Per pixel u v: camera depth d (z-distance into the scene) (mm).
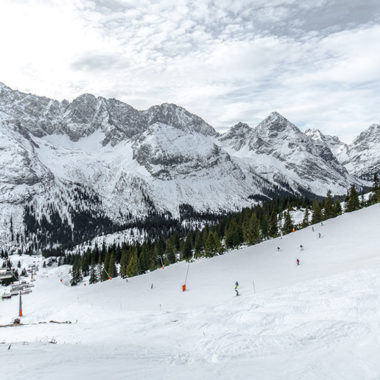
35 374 10945
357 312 18438
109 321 32469
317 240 75812
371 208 93688
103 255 157000
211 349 14719
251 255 76438
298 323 18953
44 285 106438
